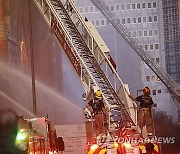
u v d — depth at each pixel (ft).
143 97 80.28
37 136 59.41
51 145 66.80
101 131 78.07
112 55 212.84
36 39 223.30
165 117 203.41
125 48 212.64
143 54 211.82
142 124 78.54
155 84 208.85
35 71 219.41
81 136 130.21
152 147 72.84
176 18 211.61
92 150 71.56
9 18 192.54
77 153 129.39
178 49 210.38
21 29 212.43
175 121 202.28
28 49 217.56
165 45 212.02
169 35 212.02
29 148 55.47
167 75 208.13
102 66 111.65
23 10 215.72
